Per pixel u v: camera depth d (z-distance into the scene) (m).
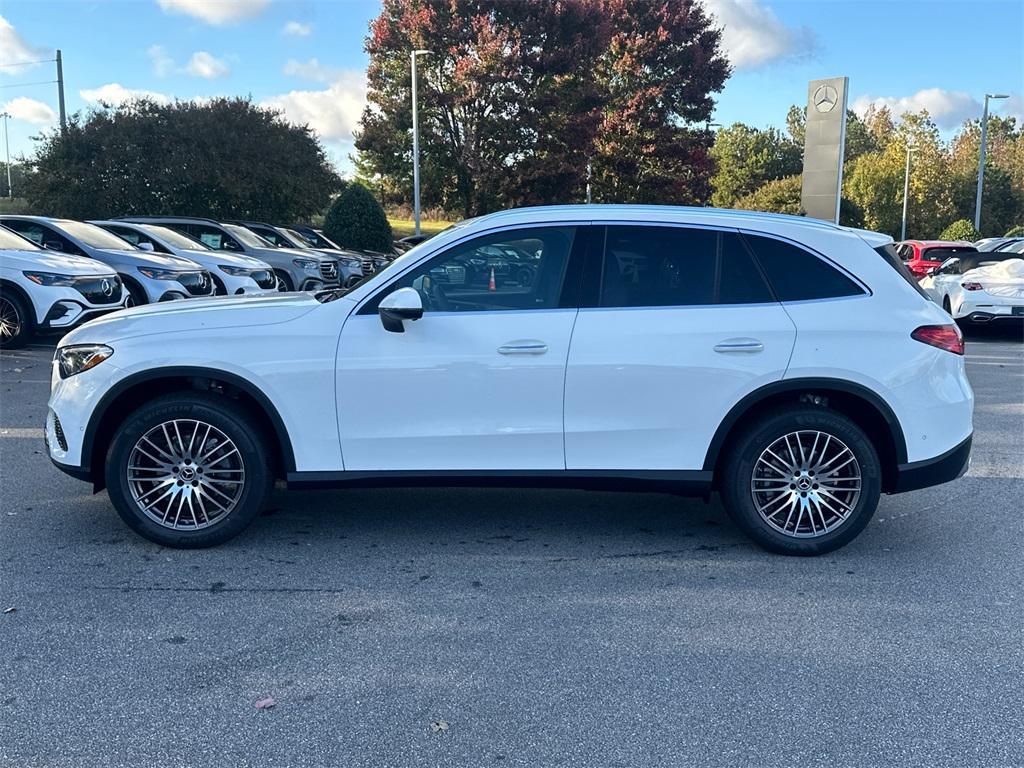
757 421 4.51
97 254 12.18
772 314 4.43
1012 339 15.01
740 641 3.66
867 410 4.58
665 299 4.47
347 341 4.39
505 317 4.41
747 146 78.69
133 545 4.68
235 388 4.56
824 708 3.14
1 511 5.18
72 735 2.91
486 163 33.19
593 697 3.20
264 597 4.04
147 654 3.48
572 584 4.25
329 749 2.86
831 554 4.70
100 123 27.16
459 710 3.10
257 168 27.53
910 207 59.28
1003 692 3.26
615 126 39.19
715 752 2.87
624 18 39.75
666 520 5.26
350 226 28.72
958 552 4.75
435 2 32.81
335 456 4.47
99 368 4.43
